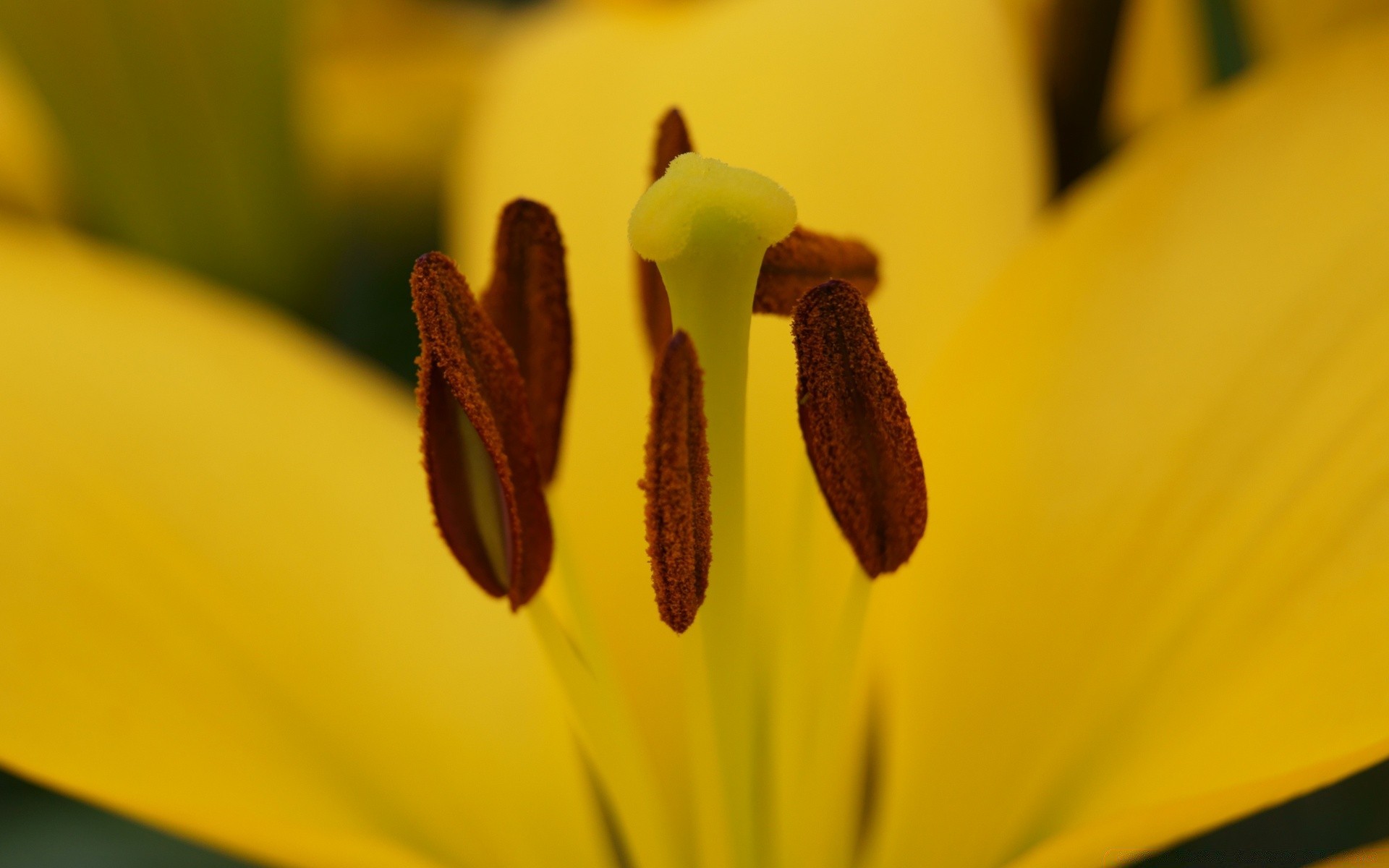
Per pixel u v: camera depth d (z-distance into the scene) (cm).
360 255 20
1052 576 15
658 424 13
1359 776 16
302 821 15
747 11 17
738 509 14
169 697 15
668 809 15
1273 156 15
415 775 15
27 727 14
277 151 17
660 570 14
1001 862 15
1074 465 15
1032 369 15
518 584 14
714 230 13
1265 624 14
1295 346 15
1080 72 16
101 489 15
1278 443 15
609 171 16
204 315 16
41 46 16
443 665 16
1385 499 14
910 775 15
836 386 14
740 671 14
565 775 15
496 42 21
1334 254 15
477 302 14
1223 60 16
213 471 16
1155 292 15
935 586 15
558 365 14
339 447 16
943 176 16
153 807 13
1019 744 15
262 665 15
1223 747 14
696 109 16
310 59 17
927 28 16
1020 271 15
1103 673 15
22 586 15
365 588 16
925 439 15
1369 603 14
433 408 14
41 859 17
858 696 15
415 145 20
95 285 16
